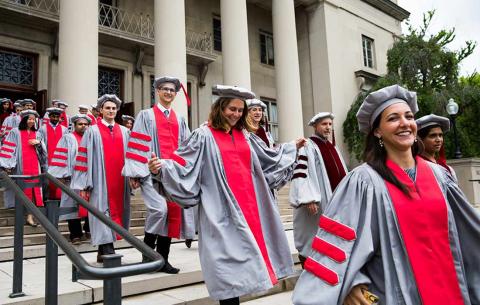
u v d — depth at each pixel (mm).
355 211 1818
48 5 12734
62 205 6164
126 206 4930
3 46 11914
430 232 1743
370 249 1730
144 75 14852
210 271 2744
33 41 12500
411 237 1736
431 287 1661
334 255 1761
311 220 4754
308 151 4785
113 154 4859
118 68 14242
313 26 19016
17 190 3164
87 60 9914
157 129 4656
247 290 2656
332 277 1713
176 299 3742
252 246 2758
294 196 4633
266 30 19656
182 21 11742
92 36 10125
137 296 3844
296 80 15562
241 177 3006
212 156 2992
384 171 1866
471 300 1824
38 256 5422
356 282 1717
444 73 17422
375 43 21156
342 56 19109
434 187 1854
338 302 1700
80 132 6719
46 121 7875
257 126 5129
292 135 15125
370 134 2061
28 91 12406
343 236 1780
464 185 12688
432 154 3928
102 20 14062
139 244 1991
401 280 1675
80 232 5922
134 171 4293
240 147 3107
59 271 4418
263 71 19078
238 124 3252
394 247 1738
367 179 1881
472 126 16453
